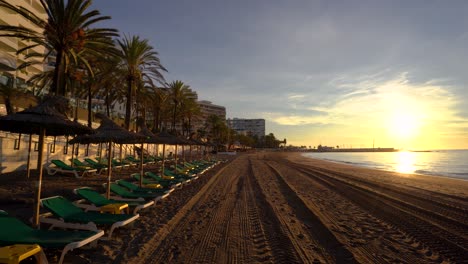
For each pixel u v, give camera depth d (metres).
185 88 35.16
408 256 5.84
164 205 9.75
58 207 6.02
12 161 15.16
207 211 9.05
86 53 16.48
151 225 7.25
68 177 14.62
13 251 3.77
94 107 28.50
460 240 7.09
